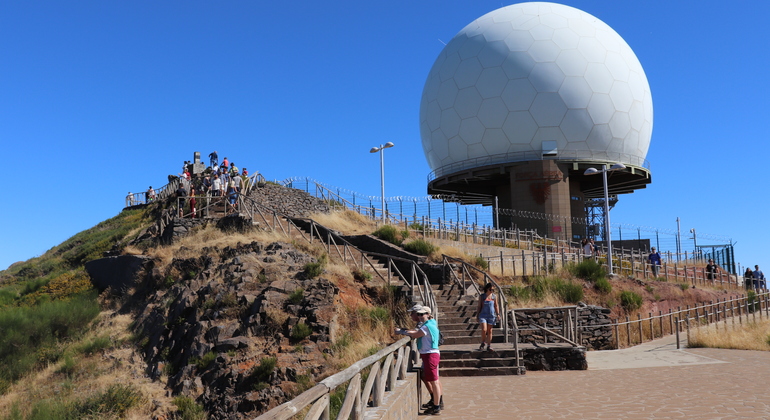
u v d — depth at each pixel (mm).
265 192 32406
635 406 9461
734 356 15719
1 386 16828
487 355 13883
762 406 9188
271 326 16172
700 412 8883
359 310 17125
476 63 40406
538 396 10578
